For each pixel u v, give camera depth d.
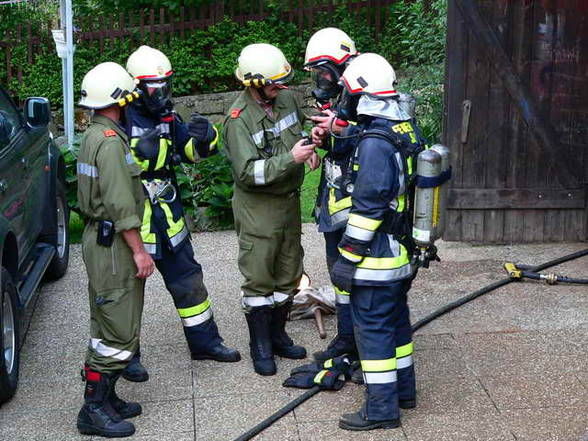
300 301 5.65
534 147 7.01
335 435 4.23
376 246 4.14
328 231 4.72
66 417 4.54
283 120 4.83
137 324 4.29
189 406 4.59
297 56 12.73
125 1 12.97
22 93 12.54
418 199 4.09
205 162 7.85
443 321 5.58
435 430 4.23
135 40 12.85
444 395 4.59
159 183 4.72
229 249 7.29
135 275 4.25
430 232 4.12
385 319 4.20
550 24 6.80
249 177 4.64
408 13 11.48
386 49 12.55
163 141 4.66
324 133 4.52
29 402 4.71
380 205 4.02
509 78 6.88
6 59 12.75
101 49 12.67
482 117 6.96
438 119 9.05
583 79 6.89
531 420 4.29
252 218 4.81
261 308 4.92
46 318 5.93
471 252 6.99
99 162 4.11
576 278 6.24
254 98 4.74
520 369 4.85
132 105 4.61
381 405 4.23
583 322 5.48
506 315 5.64
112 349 4.26
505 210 7.15
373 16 12.91
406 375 4.39
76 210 7.91
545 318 5.57
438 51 9.49
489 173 7.06
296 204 4.95
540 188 7.07
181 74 12.51
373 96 4.09
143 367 4.96
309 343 5.34
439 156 4.04
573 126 6.98
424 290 6.16
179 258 4.95
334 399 4.61
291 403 4.51
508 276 6.29
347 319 4.90
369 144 4.02
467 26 6.81
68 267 7.03
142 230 4.64
